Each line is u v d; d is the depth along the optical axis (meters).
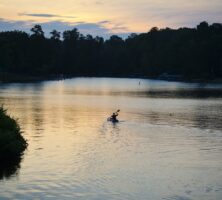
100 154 36.44
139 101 97.31
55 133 47.19
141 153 36.91
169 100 100.75
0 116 38.62
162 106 83.88
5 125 37.94
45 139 43.22
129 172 30.92
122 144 40.81
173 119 61.41
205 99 104.62
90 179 29.27
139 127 52.38
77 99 101.88
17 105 83.12
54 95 115.56
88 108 78.50
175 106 84.12
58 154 36.31
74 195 26.25
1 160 34.19
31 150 37.78
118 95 118.81
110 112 71.19
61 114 67.12
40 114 66.75
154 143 41.38
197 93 130.25
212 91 141.25
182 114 68.56
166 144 40.97
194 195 26.22
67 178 29.47
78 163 33.34
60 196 26.09
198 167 32.31
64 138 43.94
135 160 34.38
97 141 42.28
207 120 60.41
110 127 52.28
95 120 59.38
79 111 72.44
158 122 57.66
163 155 36.22
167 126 53.59
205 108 79.94
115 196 26.09
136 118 62.38
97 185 28.06
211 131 49.38
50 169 31.61
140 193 26.58
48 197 25.91
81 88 156.00
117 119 59.91
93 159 34.66
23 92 126.38
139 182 28.66
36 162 33.59
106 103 90.62
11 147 35.50
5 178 29.41
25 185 28.02
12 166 32.38
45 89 145.12
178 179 29.27
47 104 86.50
